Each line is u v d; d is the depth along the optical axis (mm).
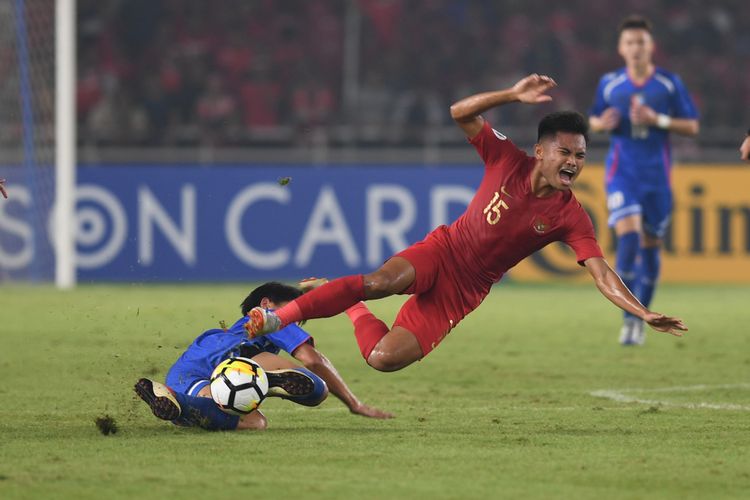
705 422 21562
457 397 25734
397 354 20281
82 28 79500
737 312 48406
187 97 76312
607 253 61281
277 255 61125
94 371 29297
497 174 20250
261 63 79375
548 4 83562
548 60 80062
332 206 61281
